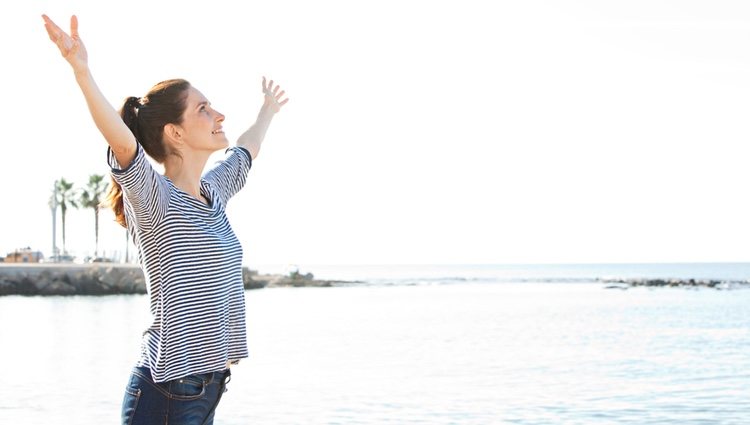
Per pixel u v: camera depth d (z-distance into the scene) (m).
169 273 3.19
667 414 13.77
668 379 18.31
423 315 45.56
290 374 19.02
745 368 20.38
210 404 3.34
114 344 26.16
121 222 3.44
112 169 3.05
